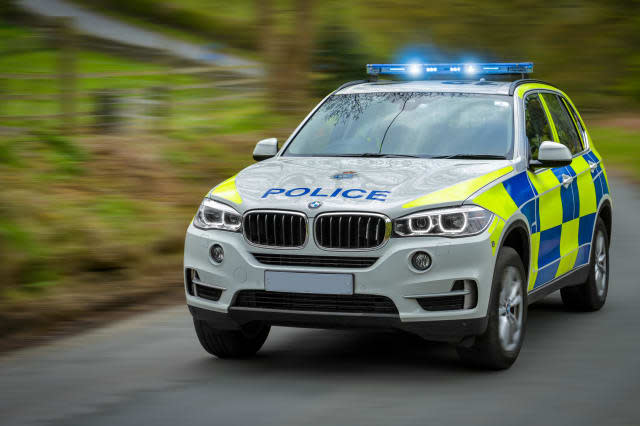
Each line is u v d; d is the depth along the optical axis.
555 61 54.47
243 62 50.12
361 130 8.25
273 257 6.80
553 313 9.31
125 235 11.33
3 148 13.20
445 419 5.87
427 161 7.59
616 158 25.17
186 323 8.96
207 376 7.04
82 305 9.49
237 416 5.99
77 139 14.79
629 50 54.03
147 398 6.44
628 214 15.67
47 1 56.78
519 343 7.23
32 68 16.47
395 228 6.58
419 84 8.78
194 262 7.16
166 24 58.50
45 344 8.20
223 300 6.96
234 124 19.75
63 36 16.17
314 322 6.71
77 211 11.46
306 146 8.30
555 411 6.01
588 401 6.23
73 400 6.42
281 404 6.25
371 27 48.50
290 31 21.88
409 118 8.23
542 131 8.51
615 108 51.31
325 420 5.88
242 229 6.89
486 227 6.73
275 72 21.88
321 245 6.67
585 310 9.35
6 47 17.88
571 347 7.84
